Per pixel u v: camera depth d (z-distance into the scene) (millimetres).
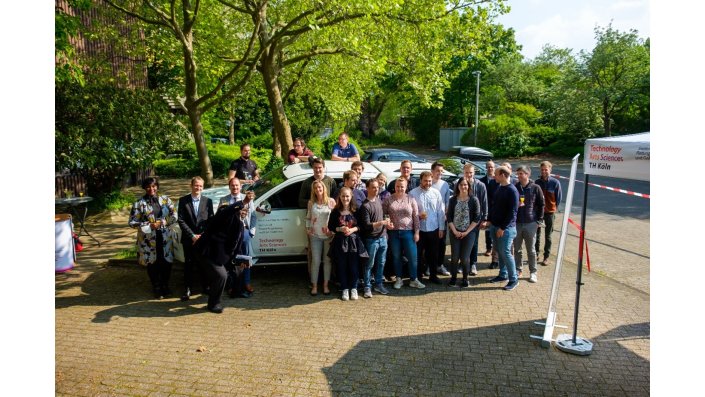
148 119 11969
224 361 4465
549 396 3900
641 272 7320
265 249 6734
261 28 11320
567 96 31719
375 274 6445
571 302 6023
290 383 4074
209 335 5055
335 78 15742
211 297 5695
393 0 9102
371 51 11227
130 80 15516
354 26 10094
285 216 6727
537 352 4664
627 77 28766
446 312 5703
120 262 7543
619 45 28625
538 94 41094
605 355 4617
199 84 15156
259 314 5656
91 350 4691
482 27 10953
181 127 13516
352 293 6137
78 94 10305
